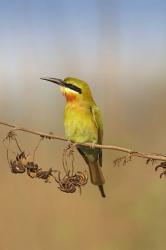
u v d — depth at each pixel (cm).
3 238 1270
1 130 1545
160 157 852
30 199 1358
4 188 1386
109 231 1324
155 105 1817
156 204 1238
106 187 1432
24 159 895
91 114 1141
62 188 898
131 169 1478
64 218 1341
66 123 1148
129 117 1745
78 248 1285
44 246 1267
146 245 1227
